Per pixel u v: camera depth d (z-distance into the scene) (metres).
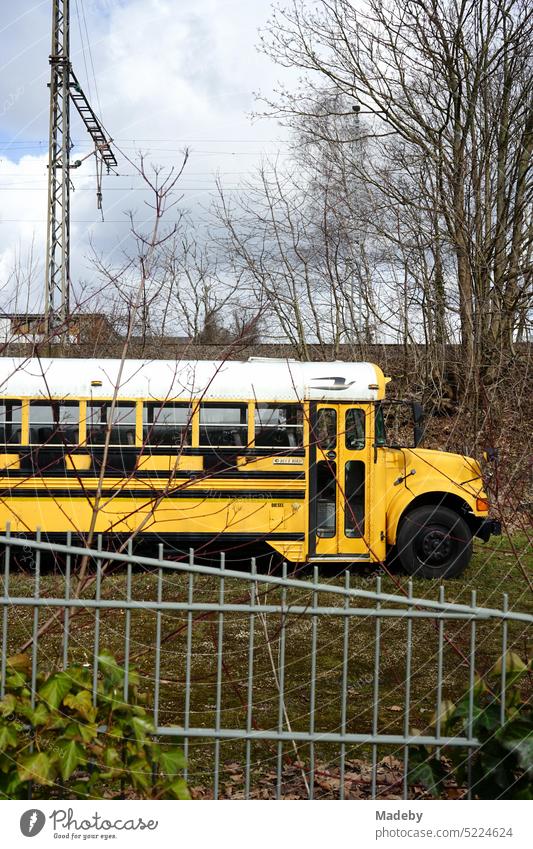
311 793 3.46
